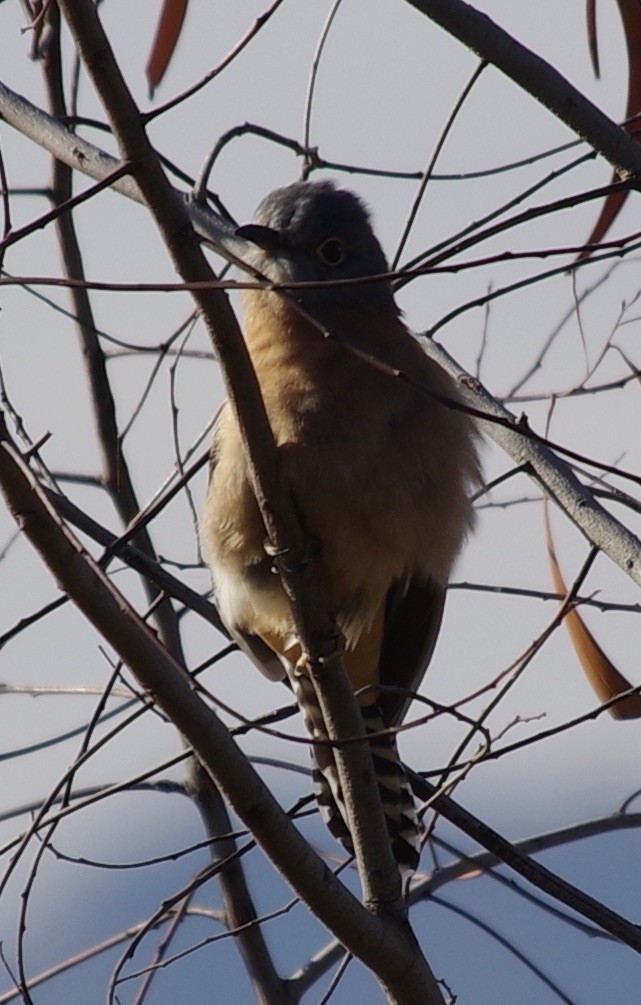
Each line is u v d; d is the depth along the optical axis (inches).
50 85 460.1
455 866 384.2
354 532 386.3
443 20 327.9
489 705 286.2
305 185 416.5
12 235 239.8
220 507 390.6
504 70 333.4
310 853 297.9
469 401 403.5
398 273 241.0
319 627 332.2
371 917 307.4
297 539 326.3
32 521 260.2
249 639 423.5
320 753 406.6
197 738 282.8
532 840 397.7
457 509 397.1
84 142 395.9
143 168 254.7
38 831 340.2
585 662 372.8
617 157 340.2
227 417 391.5
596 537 367.9
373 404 380.5
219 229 406.9
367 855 327.0
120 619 271.6
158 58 384.5
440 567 400.8
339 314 394.6
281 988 393.7
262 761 405.4
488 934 379.9
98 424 450.9
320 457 376.5
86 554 229.6
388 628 429.4
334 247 402.6
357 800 329.7
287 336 390.0
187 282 270.5
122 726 312.2
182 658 435.5
